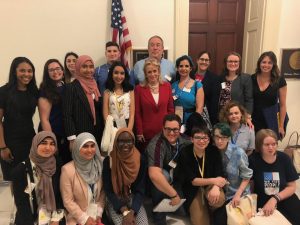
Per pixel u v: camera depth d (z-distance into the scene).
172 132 2.27
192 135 2.29
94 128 2.43
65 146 2.40
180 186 2.41
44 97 2.30
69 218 2.02
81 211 2.01
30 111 2.37
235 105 2.50
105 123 2.45
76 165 2.03
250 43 3.65
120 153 2.09
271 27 3.38
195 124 2.55
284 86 2.84
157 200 2.31
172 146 2.38
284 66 3.55
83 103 2.31
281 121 2.94
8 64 3.19
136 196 2.19
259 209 2.19
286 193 2.22
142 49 3.31
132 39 3.29
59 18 3.16
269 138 2.19
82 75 2.38
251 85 2.80
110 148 2.37
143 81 2.71
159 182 2.21
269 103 2.77
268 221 2.05
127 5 3.21
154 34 3.31
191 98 2.73
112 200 2.13
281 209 2.28
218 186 2.23
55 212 1.98
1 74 3.19
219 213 2.26
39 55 3.21
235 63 2.77
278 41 3.48
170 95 2.66
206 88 2.88
